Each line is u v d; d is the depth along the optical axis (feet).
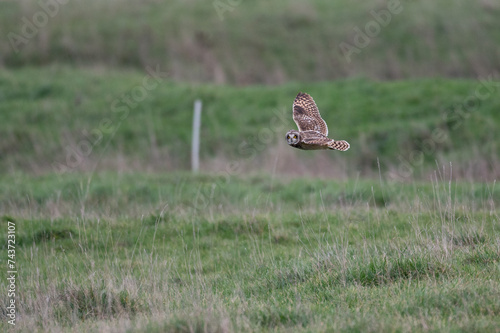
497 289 67.97
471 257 79.66
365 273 77.10
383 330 60.34
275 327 63.46
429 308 65.57
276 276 82.28
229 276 89.10
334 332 60.70
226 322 63.10
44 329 70.74
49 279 87.30
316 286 76.28
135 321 69.31
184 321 64.59
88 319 73.61
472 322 60.59
